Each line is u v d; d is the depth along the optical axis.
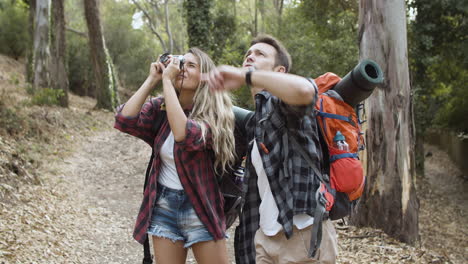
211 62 2.55
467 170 20.25
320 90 2.10
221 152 2.48
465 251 10.66
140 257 5.73
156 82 2.59
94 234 6.28
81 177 9.88
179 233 2.52
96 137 15.41
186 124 2.34
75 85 30.48
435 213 14.59
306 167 2.02
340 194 2.07
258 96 2.18
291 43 15.66
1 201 6.13
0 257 4.43
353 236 6.90
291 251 2.05
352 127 2.06
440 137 28.30
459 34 16.22
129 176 10.73
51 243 5.32
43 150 11.05
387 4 7.16
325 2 17.11
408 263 5.79
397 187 7.26
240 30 31.41
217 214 2.54
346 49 15.40
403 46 7.27
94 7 22.67
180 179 2.45
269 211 2.09
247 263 2.25
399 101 7.27
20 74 27.02
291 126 2.02
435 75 18.89
